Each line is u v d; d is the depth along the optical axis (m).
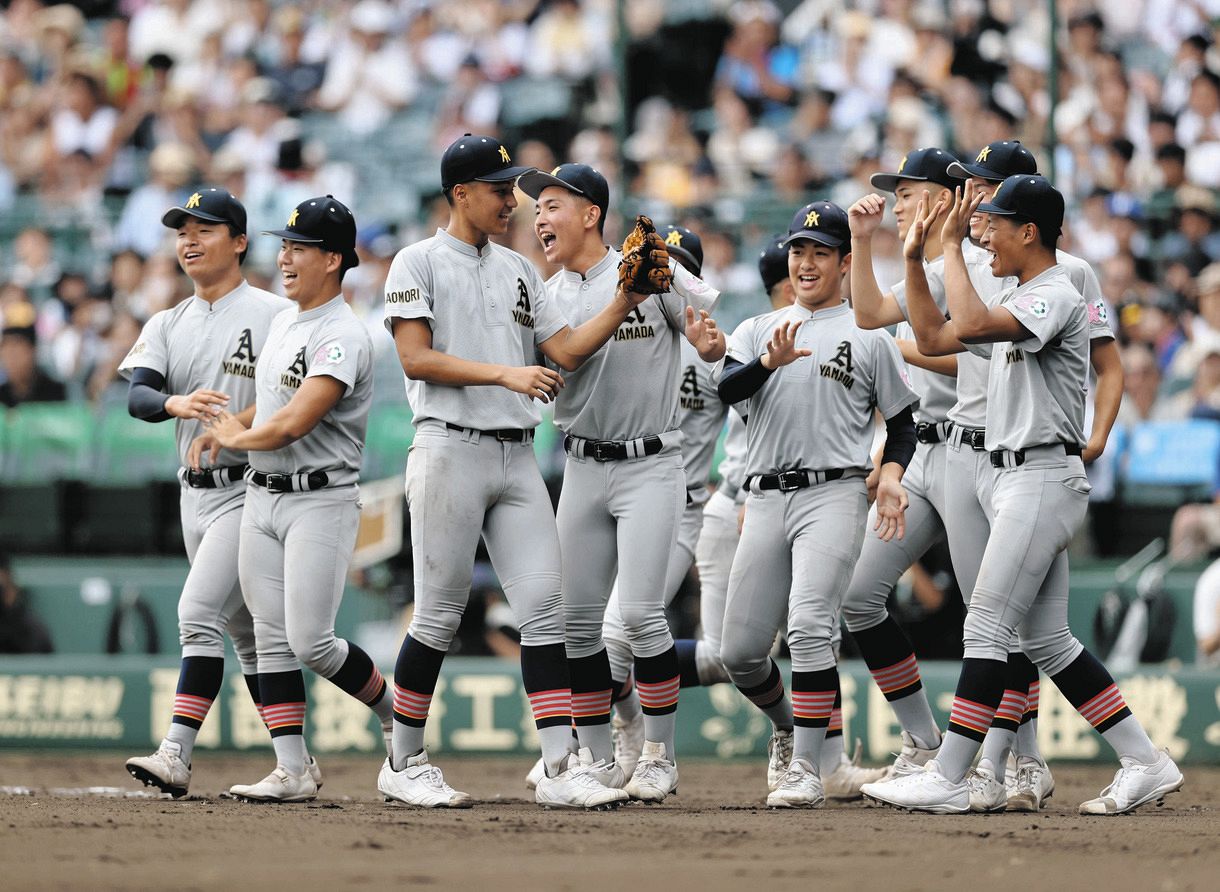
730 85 53.72
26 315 46.19
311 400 21.61
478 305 21.31
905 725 24.66
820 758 23.44
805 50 53.81
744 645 23.28
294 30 58.72
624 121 43.88
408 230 53.19
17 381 44.75
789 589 23.12
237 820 20.11
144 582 39.78
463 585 21.56
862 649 24.61
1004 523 21.19
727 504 26.48
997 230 21.23
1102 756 34.66
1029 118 47.84
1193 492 39.44
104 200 53.59
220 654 23.66
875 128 51.44
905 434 22.70
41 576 40.19
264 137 55.31
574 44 56.72
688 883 15.11
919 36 51.81
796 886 14.97
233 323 23.92
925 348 21.30
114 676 37.59
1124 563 38.47
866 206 21.88
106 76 57.28
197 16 59.66
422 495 21.22
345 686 23.16
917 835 18.73
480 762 35.91
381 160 55.03
